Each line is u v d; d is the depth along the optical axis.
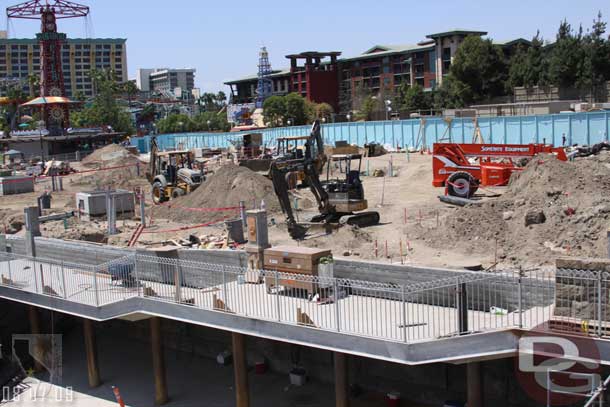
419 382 21.28
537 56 98.62
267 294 20.89
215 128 150.00
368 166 63.44
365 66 150.00
